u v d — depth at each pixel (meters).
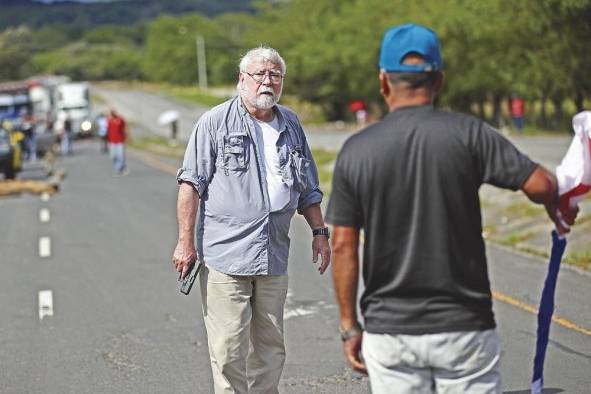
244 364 12.30
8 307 21.78
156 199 46.19
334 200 8.58
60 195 49.66
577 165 8.77
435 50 8.54
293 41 190.88
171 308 21.22
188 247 12.04
